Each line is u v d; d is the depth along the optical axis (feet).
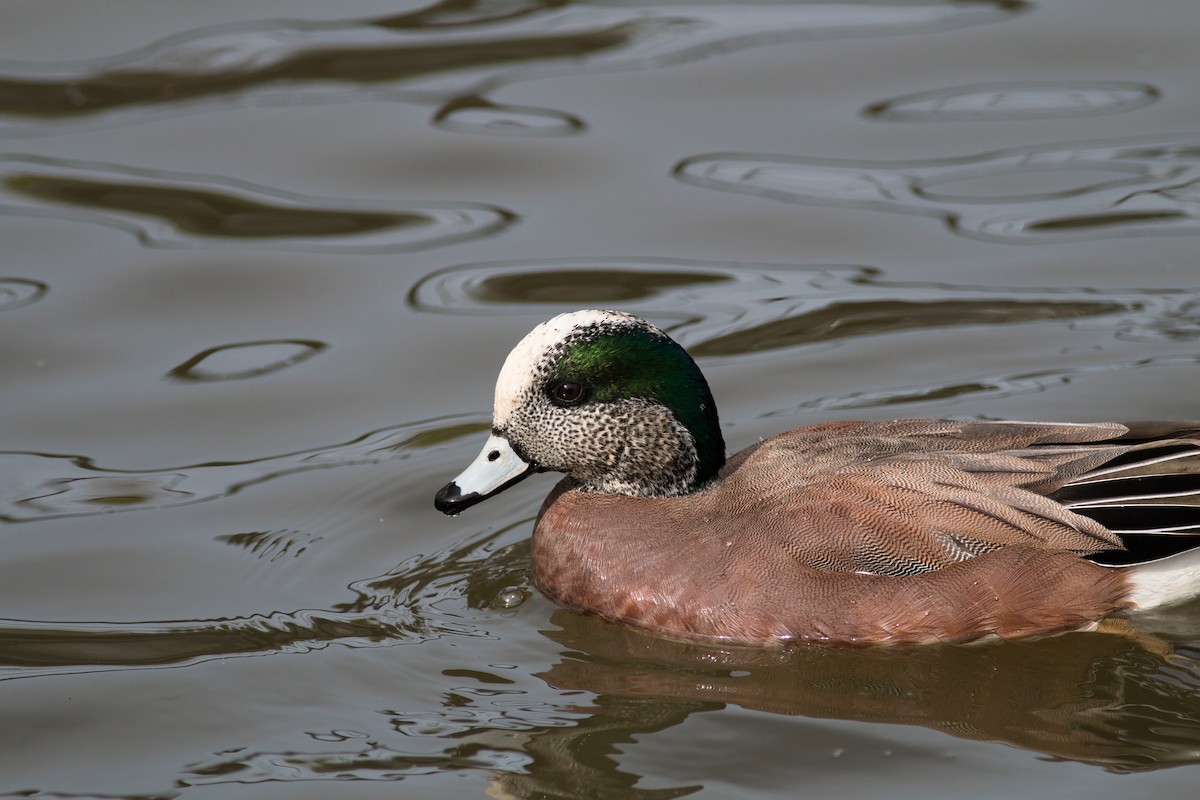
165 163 54.65
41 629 33.50
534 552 35.17
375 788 27.81
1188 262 48.03
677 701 30.58
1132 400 41.60
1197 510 32.22
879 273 48.60
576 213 52.34
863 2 64.08
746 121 56.70
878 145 55.21
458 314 47.50
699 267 49.26
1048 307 46.42
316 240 51.03
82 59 59.47
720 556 32.48
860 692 30.76
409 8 63.77
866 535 32.07
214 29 61.98
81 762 28.86
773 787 27.45
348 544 37.42
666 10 63.93
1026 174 53.11
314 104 58.44
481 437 41.75
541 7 63.98
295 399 43.50
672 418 34.06
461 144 55.83
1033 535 31.78
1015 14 62.44
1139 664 31.37
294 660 32.32
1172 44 59.72
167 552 36.78
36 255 49.98
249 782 28.12
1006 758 28.19
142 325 46.83
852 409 41.96
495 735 29.48
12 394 43.32
